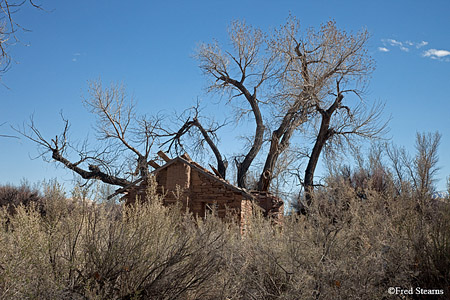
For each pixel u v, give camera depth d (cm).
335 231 602
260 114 3697
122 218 632
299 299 544
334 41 3344
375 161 934
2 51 982
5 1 938
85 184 629
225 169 3688
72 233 583
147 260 581
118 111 3466
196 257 598
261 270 617
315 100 3275
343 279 543
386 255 584
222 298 577
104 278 553
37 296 500
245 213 1661
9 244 535
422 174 722
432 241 602
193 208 1694
